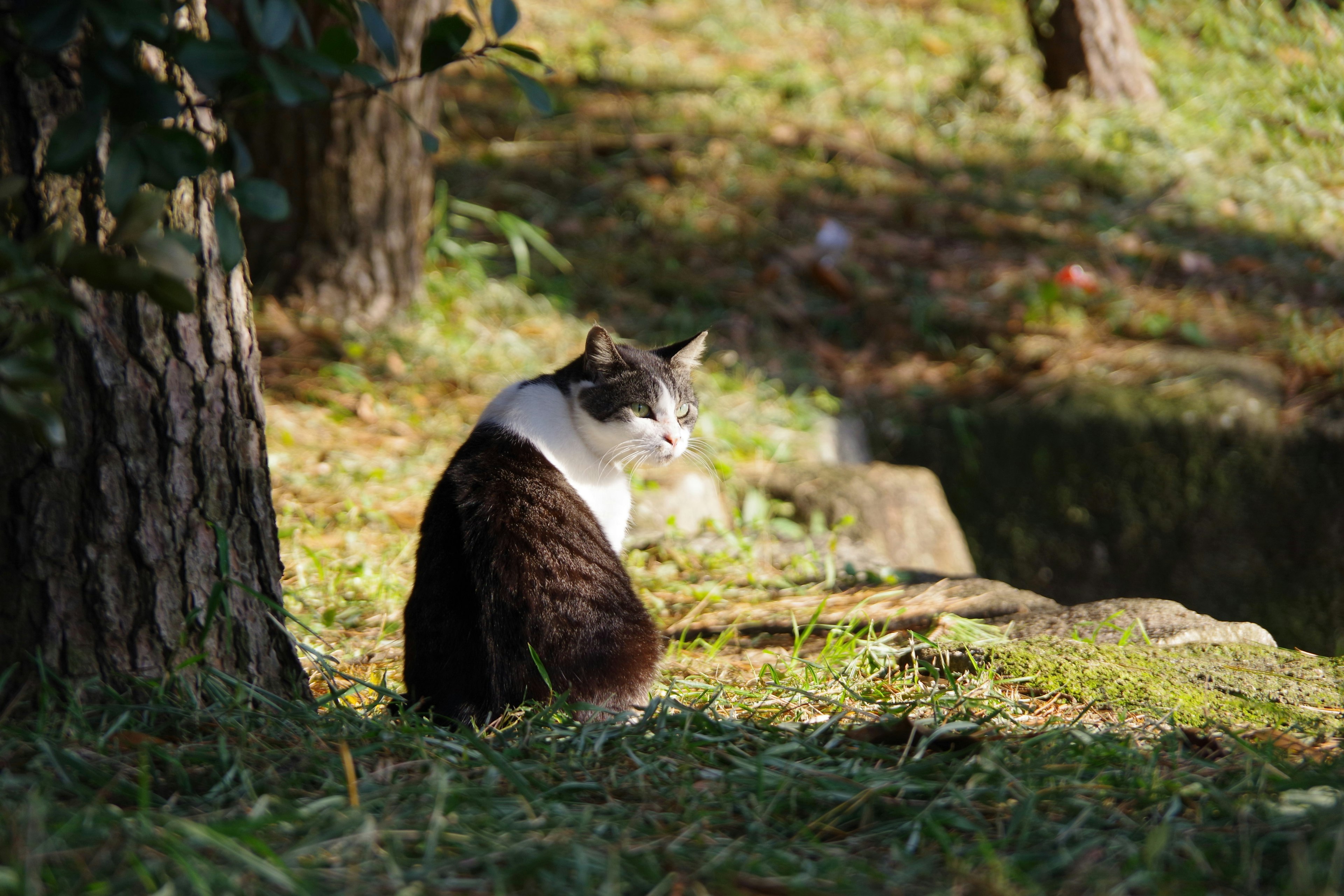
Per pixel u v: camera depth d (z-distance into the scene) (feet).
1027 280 37.37
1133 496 30.30
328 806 8.87
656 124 45.32
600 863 8.20
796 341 35.81
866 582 21.99
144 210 8.14
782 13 57.36
